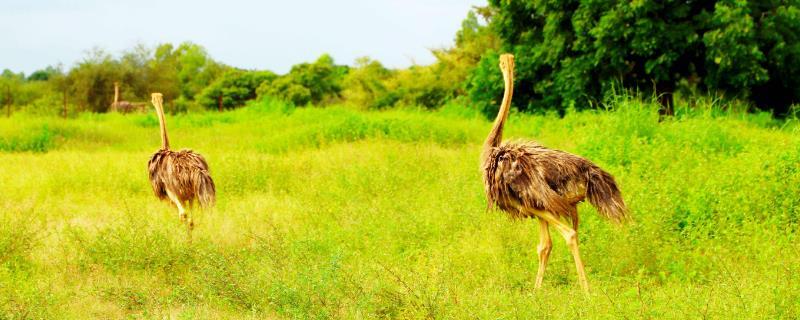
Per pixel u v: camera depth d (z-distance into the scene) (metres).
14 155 53.06
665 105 66.62
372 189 34.09
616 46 60.03
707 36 57.47
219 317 19.61
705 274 21.77
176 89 142.50
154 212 31.69
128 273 23.81
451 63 118.25
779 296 17.80
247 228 28.59
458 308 18.44
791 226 24.23
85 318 19.64
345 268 22.30
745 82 58.09
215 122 83.94
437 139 52.00
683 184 27.69
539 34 70.88
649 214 24.47
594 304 18.27
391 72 137.25
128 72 132.62
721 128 38.50
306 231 27.39
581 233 24.64
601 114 44.41
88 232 27.14
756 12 60.50
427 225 26.84
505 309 18.77
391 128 53.69
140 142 64.12
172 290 21.86
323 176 38.38
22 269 23.80
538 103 69.81
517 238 25.27
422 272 22.28
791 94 66.38
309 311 19.22
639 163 30.25
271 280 21.23
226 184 37.28
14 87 127.25
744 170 28.12
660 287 20.78
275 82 145.00
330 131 54.53
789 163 28.42
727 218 24.81
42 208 32.88
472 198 29.31
